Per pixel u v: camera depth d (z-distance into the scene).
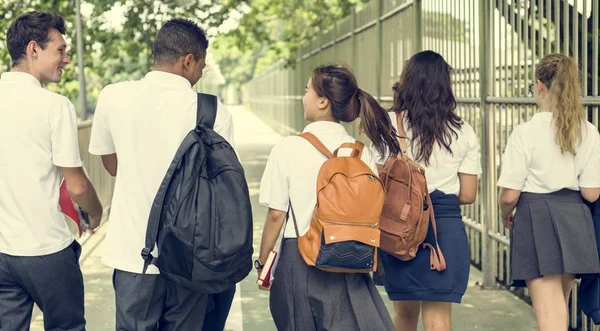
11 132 4.02
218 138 3.90
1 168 4.04
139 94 3.99
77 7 14.23
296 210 4.14
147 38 17.38
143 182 3.96
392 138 4.58
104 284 8.30
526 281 5.01
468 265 4.85
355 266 4.00
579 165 4.83
